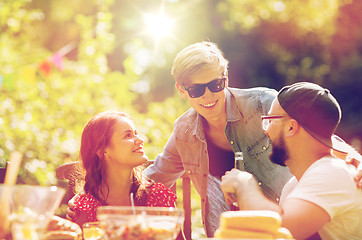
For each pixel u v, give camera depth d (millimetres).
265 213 1446
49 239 1726
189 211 3004
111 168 2445
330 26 12664
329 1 12453
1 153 4242
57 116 5223
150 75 9289
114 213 1512
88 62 5871
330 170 1835
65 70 5656
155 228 1483
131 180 2500
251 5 11938
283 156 1991
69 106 5355
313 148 1935
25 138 4570
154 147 5355
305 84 1981
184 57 2711
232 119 2877
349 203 1817
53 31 7309
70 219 2428
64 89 5492
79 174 2744
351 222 1847
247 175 1908
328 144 1917
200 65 2678
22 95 4934
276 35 12641
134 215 1496
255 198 1832
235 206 1962
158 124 5812
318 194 1788
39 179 4379
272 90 2924
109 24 6195
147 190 2529
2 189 1460
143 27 9070
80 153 2506
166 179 3096
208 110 2781
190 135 2986
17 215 1455
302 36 12711
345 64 13227
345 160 2094
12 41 5352
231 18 11805
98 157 2457
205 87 2705
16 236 1464
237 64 12695
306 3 12227
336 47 13188
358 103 13438
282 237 1419
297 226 1756
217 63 2709
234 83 12789
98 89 5793
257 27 12484
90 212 2426
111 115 2465
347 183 1834
